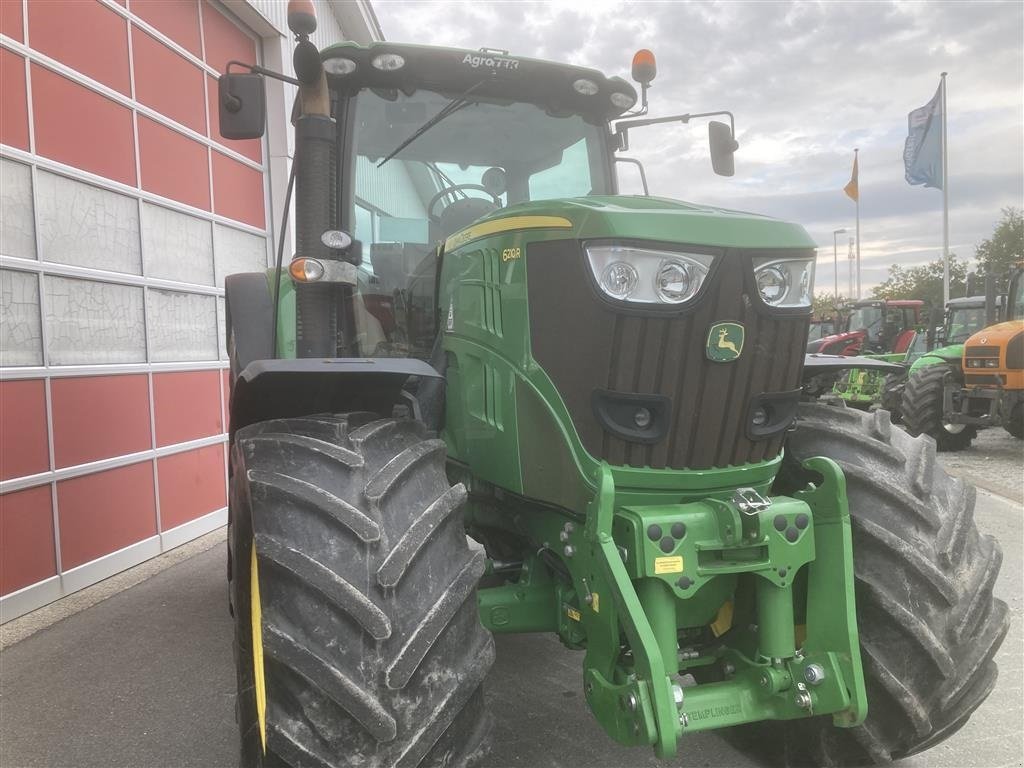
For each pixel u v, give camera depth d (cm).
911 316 1889
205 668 339
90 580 457
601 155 341
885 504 223
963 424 945
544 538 232
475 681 177
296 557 170
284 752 161
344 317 300
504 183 327
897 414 1124
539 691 310
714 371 201
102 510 473
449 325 260
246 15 654
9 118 410
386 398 227
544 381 213
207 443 597
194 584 459
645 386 199
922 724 216
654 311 194
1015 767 253
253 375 198
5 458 401
